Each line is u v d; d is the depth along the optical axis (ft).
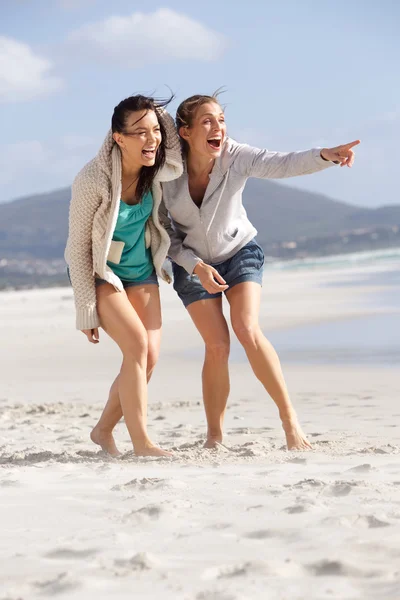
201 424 22.20
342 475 12.23
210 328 16.55
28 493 11.47
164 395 28.76
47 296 142.82
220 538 8.70
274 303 78.59
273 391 16.28
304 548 8.22
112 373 36.27
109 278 15.25
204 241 16.12
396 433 18.95
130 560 7.82
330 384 29.14
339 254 381.19
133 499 10.76
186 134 15.64
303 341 44.62
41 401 28.81
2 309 103.76
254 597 6.84
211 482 11.93
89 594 6.98
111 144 15.24
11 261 554.05
